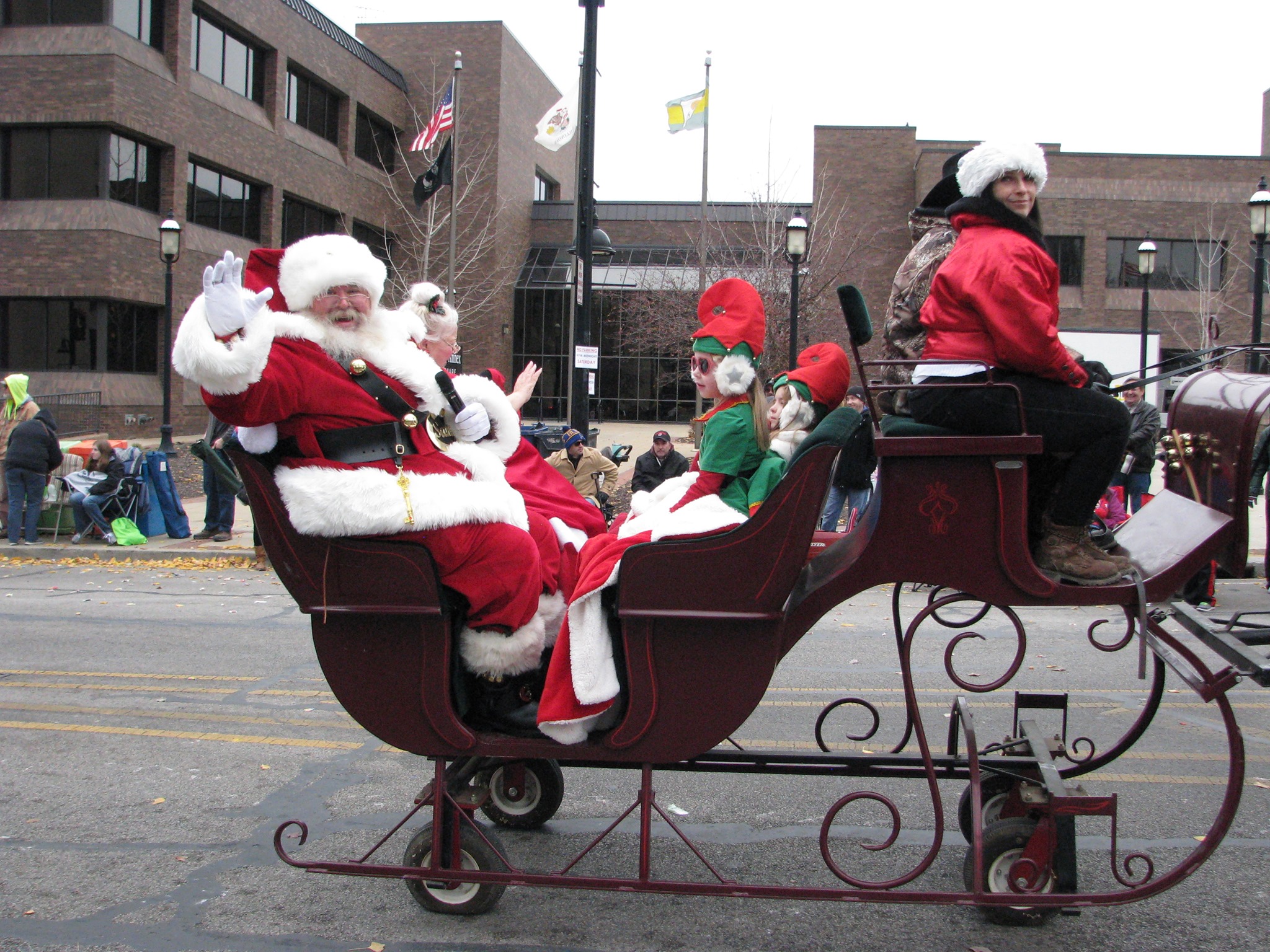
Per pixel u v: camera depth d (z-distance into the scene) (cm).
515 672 337
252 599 924
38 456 1179
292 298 331
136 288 2480
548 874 342
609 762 333
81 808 434
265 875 373
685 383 3925
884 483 305
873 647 752
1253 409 305
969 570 304
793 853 395
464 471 348
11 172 2441
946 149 3067
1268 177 3212
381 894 360
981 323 313
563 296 3806
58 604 891
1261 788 461
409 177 3484
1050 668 687
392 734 321
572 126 2102
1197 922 340
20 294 2419
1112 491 1028
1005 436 296
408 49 3497
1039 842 313
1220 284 3192
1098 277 3250
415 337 371
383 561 310
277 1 2862
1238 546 310
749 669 305
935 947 324
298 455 322
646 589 303
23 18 2400
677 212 3947
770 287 2258
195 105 2594
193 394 2742
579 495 417
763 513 297
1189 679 296
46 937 327
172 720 557
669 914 347
